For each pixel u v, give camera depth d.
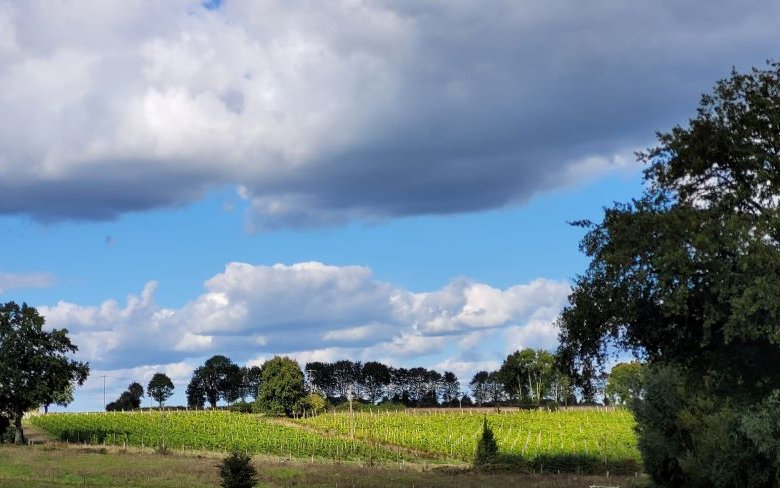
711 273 20.73
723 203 21.94
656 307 22.17
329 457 91.62
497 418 131.00
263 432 114.75
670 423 48.91
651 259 21.09
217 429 117.56
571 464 80.25
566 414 135.38
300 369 158.12
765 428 31.95
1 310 97.25
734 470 41.62
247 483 42.06
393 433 113.88
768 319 20.12
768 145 23.44
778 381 22.86
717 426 42.50
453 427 121.25
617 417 128.38
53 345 98.50
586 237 23.42
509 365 169.12
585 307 22.83
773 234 21.14
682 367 24.95
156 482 52.72
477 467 78.69
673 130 24.28
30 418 133.75
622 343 24.03
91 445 94.06
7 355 95.31
